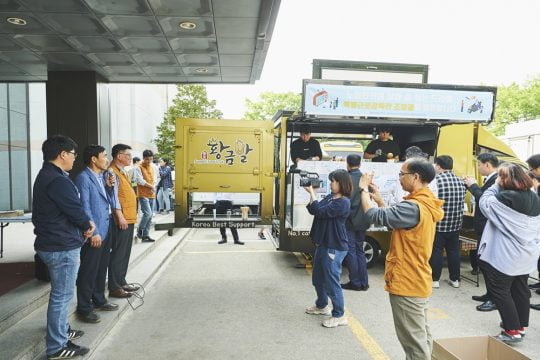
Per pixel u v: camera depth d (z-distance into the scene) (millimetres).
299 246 6223
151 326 4168
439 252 5539
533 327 4238
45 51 5023
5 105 11555
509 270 3754
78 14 4039
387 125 7430
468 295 5293
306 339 3850
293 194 5949
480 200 4113
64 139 3236
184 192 5625
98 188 3936
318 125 7504
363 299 5059
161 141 22406
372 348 3664
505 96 27625
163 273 6352
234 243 8867
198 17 4223
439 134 7059
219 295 5223
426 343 2684
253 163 5730
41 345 3365
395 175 6117
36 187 3107
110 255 4812
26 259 6062
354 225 5219
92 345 3537
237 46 5113
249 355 3516
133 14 4105
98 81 5977
